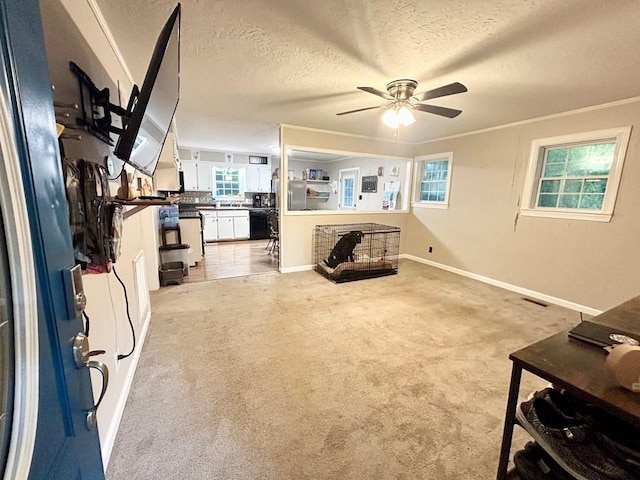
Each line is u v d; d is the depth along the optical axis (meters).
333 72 2.32
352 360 2.17
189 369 2.03
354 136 4.75
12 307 0.47
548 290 3.48
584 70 2.18
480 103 2.99
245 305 3.20
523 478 1.07
